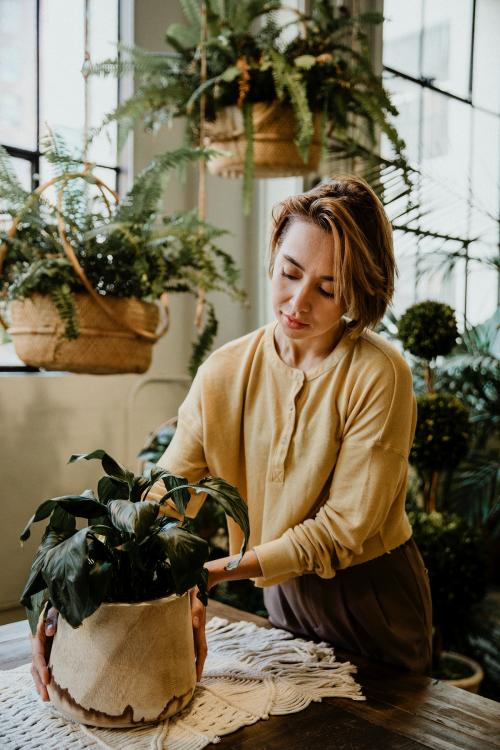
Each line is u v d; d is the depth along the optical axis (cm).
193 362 219
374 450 115
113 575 96
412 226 325
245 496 136
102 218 191
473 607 302
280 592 138
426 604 139
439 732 99
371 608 130
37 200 182
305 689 110
